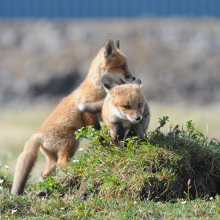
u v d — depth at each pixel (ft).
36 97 135.85
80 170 31.40
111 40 41.63
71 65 146.72
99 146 32.14
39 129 38.63
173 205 26.86
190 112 94.07
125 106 30.22
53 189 30.94
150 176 28.94
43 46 159.53
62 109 39.01
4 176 36.42
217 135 66.39
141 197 28.50
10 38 164.55
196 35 157.38
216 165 31.19
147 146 30.55
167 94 131.95
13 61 152.05
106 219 25.23
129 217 25.16
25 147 37.11
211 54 148.15
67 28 168.96
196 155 31.50
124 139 32.24
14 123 91.20
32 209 28.02
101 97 39.37
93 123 38.11
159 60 146.10
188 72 140.05
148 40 156.46
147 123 33.01
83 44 156.97
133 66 143.64
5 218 26.73
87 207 27.17
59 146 37.78
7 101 132.87
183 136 32.91
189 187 28.81
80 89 39.99
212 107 115.85
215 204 26.58
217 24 167.53
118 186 28.81
